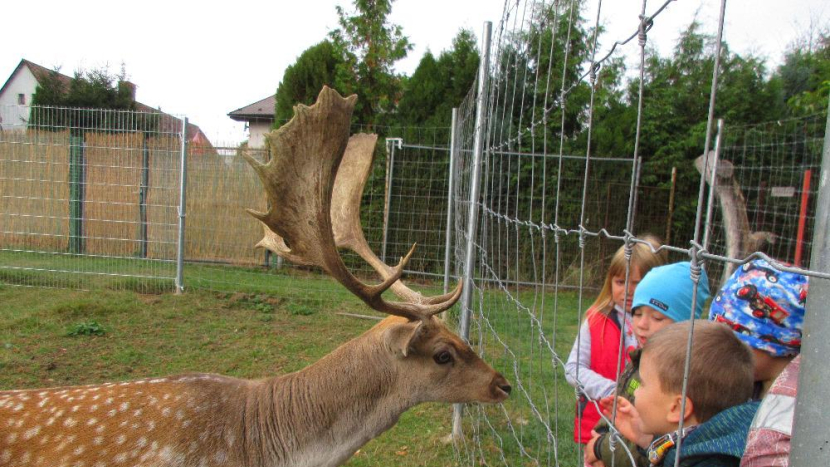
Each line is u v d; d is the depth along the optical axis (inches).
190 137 415.5
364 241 136.1
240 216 396.8
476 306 178.7
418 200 421.1
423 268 413.7
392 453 163.2
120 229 361.7
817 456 28.3
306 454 110.9
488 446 160.9
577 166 384.2
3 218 366.3
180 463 101.4
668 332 55.4
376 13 501.4
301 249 111.3
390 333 112.2
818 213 28.5
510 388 116.7
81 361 227.0
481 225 161.0
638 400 56.2
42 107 352.2
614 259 102.7
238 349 249.4
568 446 155.7
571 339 235.0
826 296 27.9
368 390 113.2
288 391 112.8
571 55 127.0
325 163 109.5
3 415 102.5
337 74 484.7
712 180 35.1
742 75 423.2
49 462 99.0
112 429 101.6
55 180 362.0
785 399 42.1
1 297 312.5
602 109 407.8
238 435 107.3
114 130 349.7
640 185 396.5
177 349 246.2
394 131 445.7
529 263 250.4
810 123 338.3
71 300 306.3
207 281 362.6
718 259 33.4
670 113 416.8
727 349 51.9
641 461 64.1
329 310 321.7
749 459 42.8
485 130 148.0
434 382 114.4
